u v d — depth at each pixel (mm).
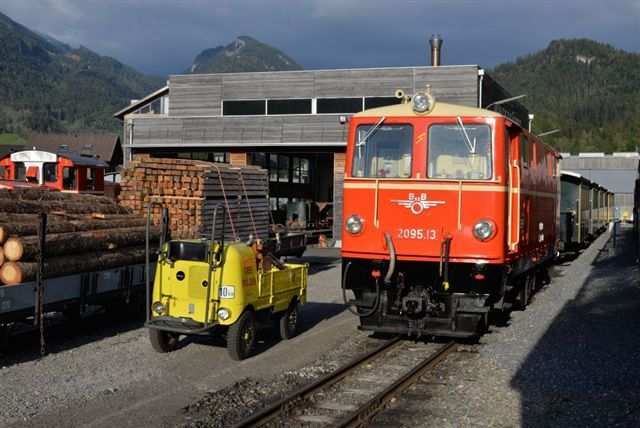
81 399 7996
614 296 16141
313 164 46625
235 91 36094
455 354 10633
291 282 11938
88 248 11438
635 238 32062
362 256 11094
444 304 10852
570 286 18672
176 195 16594
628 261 23625
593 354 10445
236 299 10031
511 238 11664
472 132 10797
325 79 34781
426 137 10961
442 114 10938
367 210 11125
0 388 8375
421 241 10797
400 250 10875
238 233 18016
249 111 36031
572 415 7547
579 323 13062
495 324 13141
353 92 34438
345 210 11297
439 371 9531
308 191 45844
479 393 8398
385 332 11883
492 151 10672
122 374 9250
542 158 15273
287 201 42281
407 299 10703
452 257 10641
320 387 8391
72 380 8883
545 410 7723
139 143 36594
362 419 7184
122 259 12344
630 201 78688
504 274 10867
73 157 26734
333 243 34844
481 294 10562
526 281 14578
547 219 16484
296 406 7691
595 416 7500
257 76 35750
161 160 16672
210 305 10047
